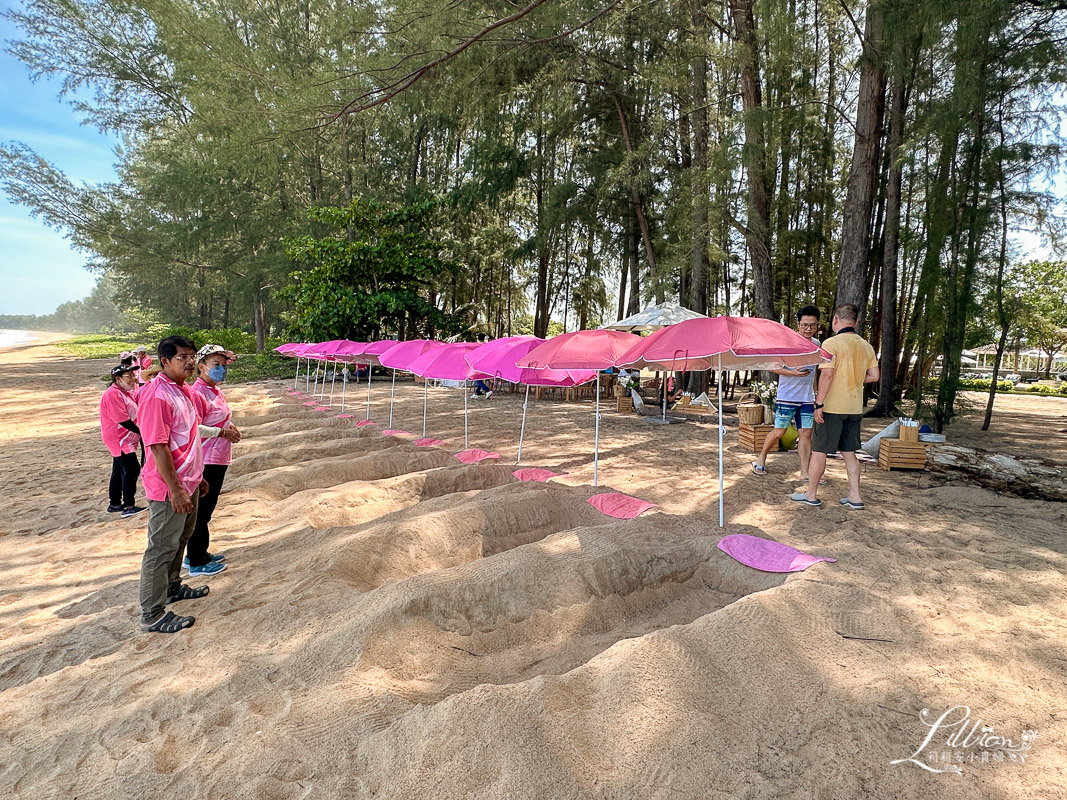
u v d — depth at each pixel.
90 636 3.39
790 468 7.47
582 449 8.98
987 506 5.56
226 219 26.39
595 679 2.56
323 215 22.27
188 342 3.48
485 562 3.72
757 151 12.55
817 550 4.36
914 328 11.98
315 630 3.29
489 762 2.06
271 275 27.05
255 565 4.46
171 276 31.16
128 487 5.93
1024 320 11.87
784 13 12.23
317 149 25.56
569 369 5.64
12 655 3.20
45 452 9.16
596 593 3.57
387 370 25.02
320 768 2.17
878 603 3.32
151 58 25.25
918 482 6.57
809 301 22.25
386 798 1.97
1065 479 6.03
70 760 2.31
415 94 15.20
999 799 1.91
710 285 19.30
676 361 6.05
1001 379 28.80
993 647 2.91
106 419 5.78
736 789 1.97
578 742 2.18
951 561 4.14
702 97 14.93
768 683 2.54
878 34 11.42
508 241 25.69
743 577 3.89
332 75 12.80
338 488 6.15
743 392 20.64
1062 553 4.30
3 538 5.20
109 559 4.68
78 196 25.91
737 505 5.66
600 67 17.52
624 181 16.83
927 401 10.97
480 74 15.36
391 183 27.47
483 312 32.16
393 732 2.28
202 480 3.75
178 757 2.29
